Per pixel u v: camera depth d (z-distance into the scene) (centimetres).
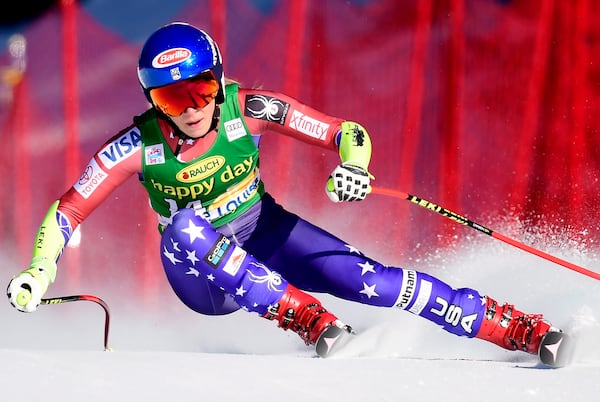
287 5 3684
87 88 3572
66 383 888
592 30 3588
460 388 920
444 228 3066
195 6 3700
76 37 3606
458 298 1295
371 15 3672
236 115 1291
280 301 1274
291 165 3169
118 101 3581
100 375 931
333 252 1363
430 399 869
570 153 3472
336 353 1258
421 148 3553
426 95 3609
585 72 3569
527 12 3622
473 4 3634
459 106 3569
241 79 3653
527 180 3444
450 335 1425
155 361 1043
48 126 3509
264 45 3678
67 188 3434
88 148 3506
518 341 1273
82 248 2900
